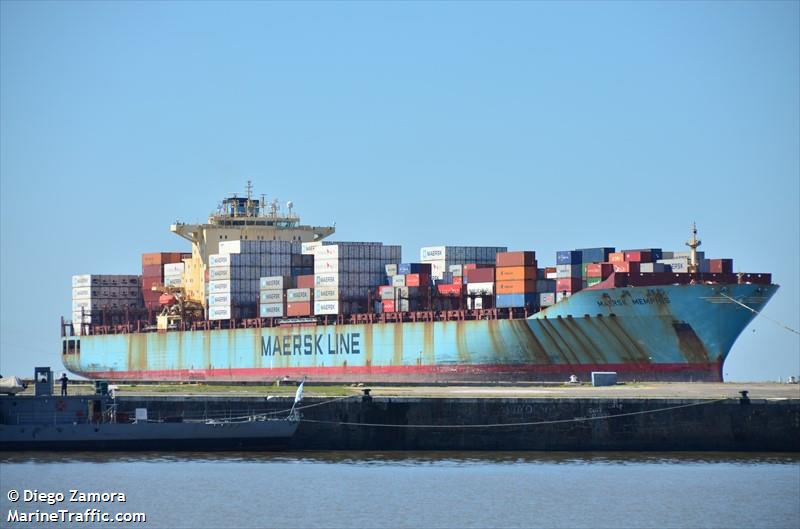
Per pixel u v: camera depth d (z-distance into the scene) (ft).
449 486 476.54
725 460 529.86
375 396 574.97
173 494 461.37
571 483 483.92
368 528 420.36
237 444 542.16
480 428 555.28
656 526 426.51
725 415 547.08
